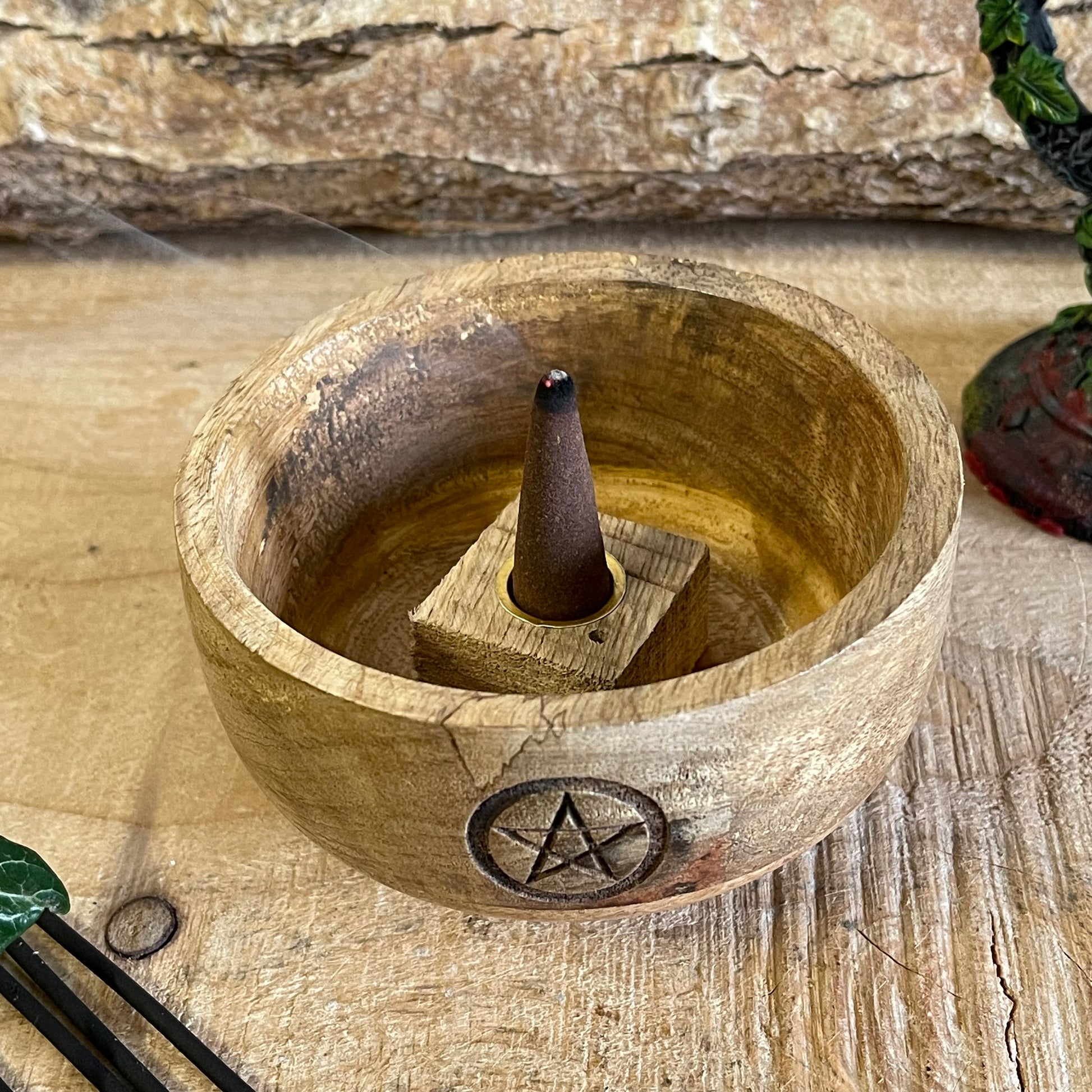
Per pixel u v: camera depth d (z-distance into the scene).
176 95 0.27
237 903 0.19
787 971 0.18
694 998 0.18
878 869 0.19
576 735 0.14
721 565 0.21
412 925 0.19
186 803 0.20
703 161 0.27
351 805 0.15
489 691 0.18
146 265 0.30
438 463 0.21
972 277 0.29
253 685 0.15
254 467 0.18
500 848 0.15
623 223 0.30
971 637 0.22
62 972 0.18
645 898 0.15
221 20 0.25
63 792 0.20
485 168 0.28
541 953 0.18
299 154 0.28
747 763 0.14
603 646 0.18
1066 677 0.21
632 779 0.14
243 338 0.28
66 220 0.29
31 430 0.26
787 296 0.19
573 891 0.15
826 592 0.20
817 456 0.19
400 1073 0.17
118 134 0.27
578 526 0.17
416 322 0.19
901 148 0.27
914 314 0.28
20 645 0.22
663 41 0.26
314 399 0.19
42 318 0.28
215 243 0.30
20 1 0.25
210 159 0.28
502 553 0.19
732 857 0.15
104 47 0.26
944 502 0.16
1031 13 0.21
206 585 0.15
